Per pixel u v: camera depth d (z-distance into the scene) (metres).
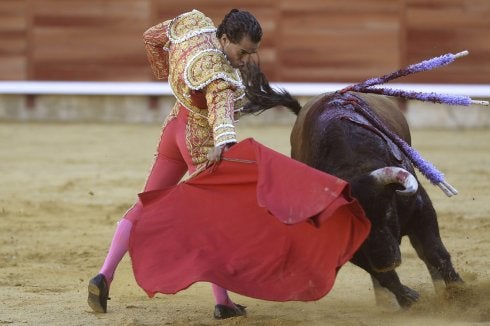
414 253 13.26
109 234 14.88
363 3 28.45
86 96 29.47
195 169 9.70
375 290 9.96
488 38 28.11
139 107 29.33
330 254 8.84
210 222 9.36
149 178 10.02
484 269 11.94
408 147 9.73
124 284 11.67
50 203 17.39
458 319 9.23
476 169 20.59
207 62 9.04
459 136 26.12
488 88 28.09
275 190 8.54
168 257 9.19
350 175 9.19
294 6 28.66
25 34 29.41
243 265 9.14
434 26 28.31
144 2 29.05
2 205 17.25
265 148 8.81
